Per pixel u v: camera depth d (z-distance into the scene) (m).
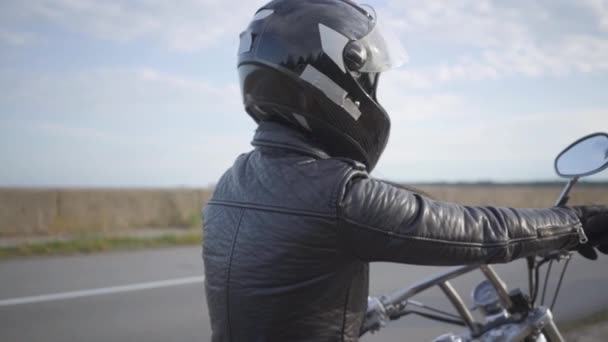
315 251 1.46
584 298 6.46
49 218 15.94
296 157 1.62
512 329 2.11
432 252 1.47
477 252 1.51
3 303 6.75
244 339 1.54
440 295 6.70
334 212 1.45
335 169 1.52
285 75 1.64
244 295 1.53
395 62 1.76
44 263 9.59
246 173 1.70
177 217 18.14
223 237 1.63
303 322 1.48
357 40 1.65
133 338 5.44
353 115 1.68
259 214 1.56
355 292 1.54
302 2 1.70
